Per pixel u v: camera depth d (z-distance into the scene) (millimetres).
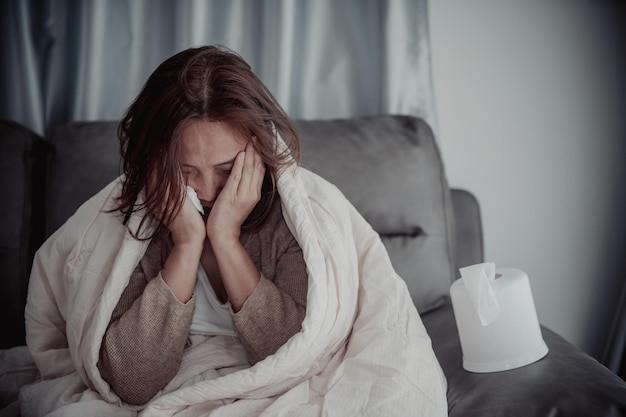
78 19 1711
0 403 1153
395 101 1696
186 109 932
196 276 1052
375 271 1088
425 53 1699
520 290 1076
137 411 1023
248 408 956
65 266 1063
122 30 1725
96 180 1396
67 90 1743
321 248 1032
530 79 1801
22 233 1445
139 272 1073
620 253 1832
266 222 1098
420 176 1432
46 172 1496
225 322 1090
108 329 1018
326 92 1758
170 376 1027
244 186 1004
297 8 1729
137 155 982
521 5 1787
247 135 968
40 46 1723
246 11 1726
